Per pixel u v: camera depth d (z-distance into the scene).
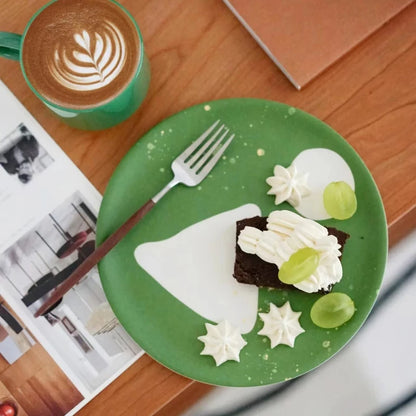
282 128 0.73
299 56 0.72
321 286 0.68
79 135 0.75
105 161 0.75
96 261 0.70
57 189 0.75
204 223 0.73
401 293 1.03
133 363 0.74
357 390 1.05
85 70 0.65
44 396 0.74
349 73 0.75
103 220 0.71
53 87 0.65
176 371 0.70
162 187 0.73
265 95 0.75
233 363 0.71
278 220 0.69
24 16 0.76
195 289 0.72
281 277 0.66
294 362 0.70
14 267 0.75
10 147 0.75
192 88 0.75
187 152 0.72
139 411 0.73
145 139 0.72
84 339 0.75
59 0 0.66
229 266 0.73
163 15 0.75
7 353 0.75
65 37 0.65
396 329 1.04
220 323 0.71
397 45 0.74
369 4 0.72
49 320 0.75
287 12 0.72
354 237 0.71
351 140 0.74
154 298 0.72
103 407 0.74
